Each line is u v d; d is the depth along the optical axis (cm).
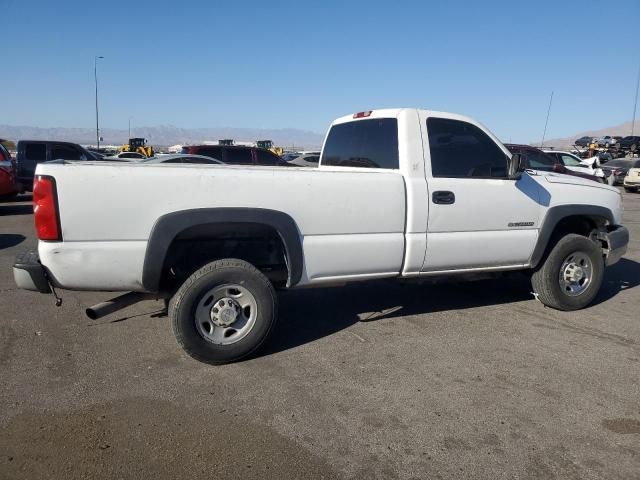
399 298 609
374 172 480
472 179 496
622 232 603
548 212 538
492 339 483
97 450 299
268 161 1620
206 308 409
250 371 407
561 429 330
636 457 303
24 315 527
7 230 1101
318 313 551
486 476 283
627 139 3597
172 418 335
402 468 289
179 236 409
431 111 491
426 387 383
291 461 293
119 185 375
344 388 380
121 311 545
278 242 456
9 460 288
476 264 508
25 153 1661
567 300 564
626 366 427
